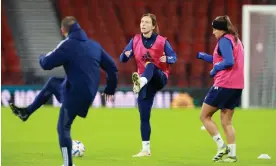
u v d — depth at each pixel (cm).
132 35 8731
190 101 7481
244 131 5231
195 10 8900
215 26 3181
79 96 2650
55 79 2759
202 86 8119
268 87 7931
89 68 2661
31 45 8581
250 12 8069
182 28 8769
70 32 2684
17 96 7319
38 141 4394
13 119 5881
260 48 8038
